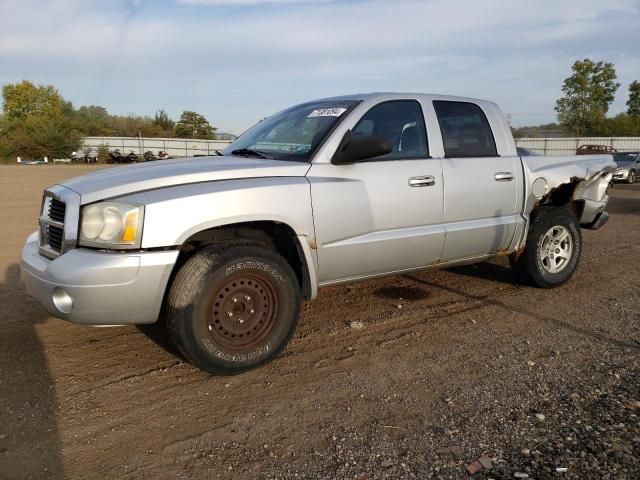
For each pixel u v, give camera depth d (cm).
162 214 347
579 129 5669
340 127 432
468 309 525
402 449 295
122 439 306
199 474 275
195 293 353
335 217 412
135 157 5278
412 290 585
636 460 278
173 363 402
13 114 7325
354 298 557
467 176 491
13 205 1364
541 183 547
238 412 336
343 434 311
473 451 291
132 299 343
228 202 367
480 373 386
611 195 1856
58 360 405
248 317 379
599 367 393
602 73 5547
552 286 584
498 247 529
